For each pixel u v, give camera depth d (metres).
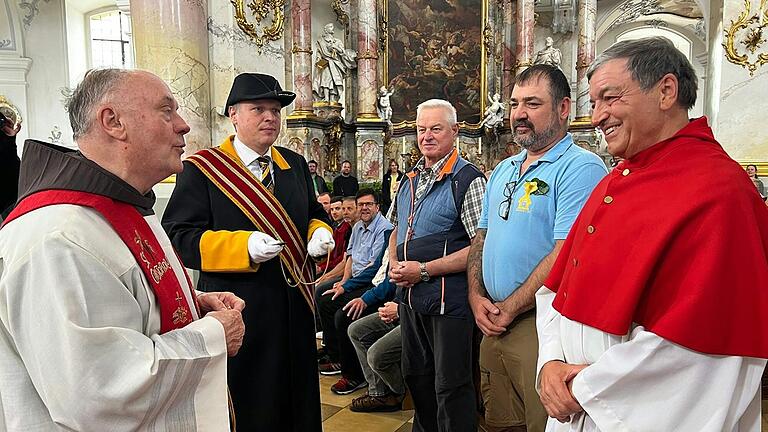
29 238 1.08
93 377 1.03
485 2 12.16
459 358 2.26
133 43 4.25
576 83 12.07
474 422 2.29
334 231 4.92
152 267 1.26
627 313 1.18
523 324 1.93
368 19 11.41
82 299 1.06
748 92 6.07
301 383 2.22
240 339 1.35
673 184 1.18
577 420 1.28
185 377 1.16
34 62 10.96
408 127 12.02
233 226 2.11
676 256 1.13
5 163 1.82
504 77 12.41
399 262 2.37
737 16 6.05
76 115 1.22
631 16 16.25
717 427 1.06
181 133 1.31
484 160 12.52
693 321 1.06
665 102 1.23
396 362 3.13
